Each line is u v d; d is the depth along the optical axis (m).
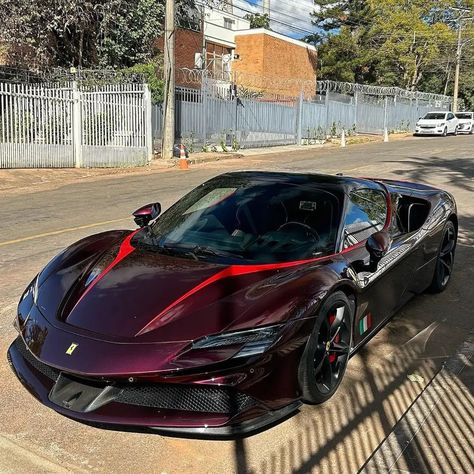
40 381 3.10
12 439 2.95
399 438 3.00
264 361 2.81
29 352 3.27
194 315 2.95
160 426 2.74
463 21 47.28
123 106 17.50
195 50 29.89
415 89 50.25
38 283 3.62
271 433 3.07
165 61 18.45
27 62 20.38
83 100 16.61
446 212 5.40
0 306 4.90
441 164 16.36
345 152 22.39
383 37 45.09
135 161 17.83
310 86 38.28
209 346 2.77
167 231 4.07
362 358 4.05
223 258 3.55
